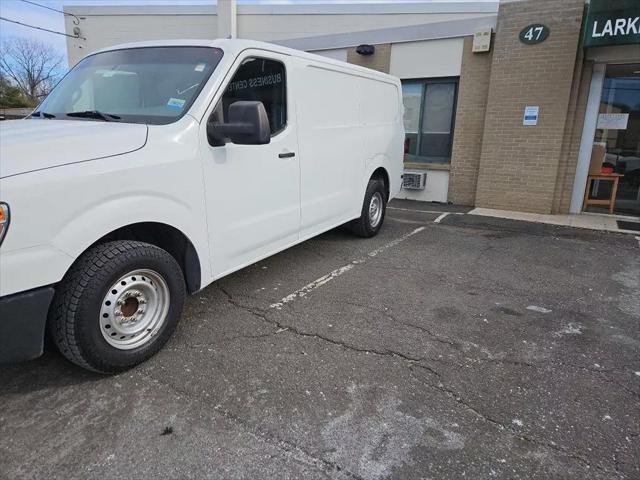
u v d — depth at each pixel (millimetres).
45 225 2389
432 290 4594
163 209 2994
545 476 2213
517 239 6832
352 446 2379
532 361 3262
